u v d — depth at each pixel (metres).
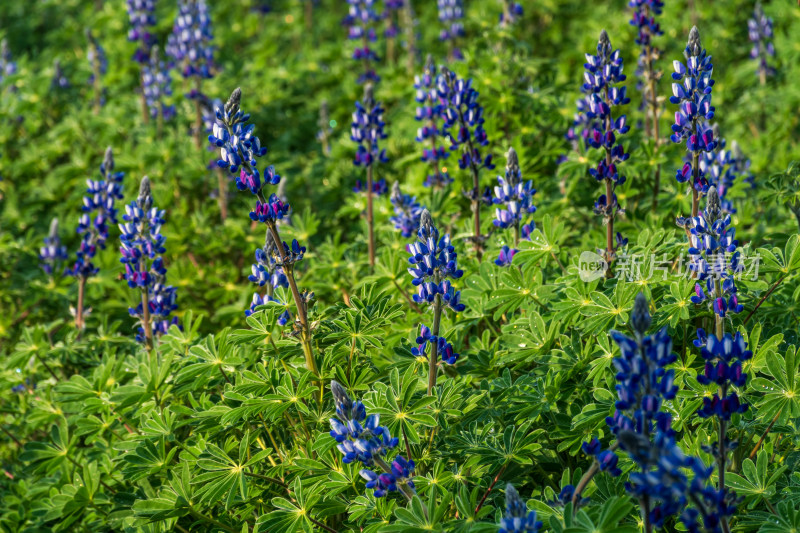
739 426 4.07
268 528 4.04
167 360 4.97
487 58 8.26
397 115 9.70
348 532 4.30
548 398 4.38
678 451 2.71
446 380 4.34
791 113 9.00
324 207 8.71
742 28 10.82
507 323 5.55
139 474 4.57
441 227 6.70
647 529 2.98
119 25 13.10
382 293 5.54
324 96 10.69
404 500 4.03
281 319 4.73
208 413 4.43
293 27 13.57
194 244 8.02
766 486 3.89
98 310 7.53
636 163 6.50
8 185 9.68
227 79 11.08
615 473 3.18
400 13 13.50
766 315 4.74
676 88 4.50
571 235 6.75
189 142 9.07
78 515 5.04
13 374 6.27
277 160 9.61
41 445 5.28
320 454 4.14
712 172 6.35
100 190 6.49
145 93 9.94
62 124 10.12
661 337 2.92
